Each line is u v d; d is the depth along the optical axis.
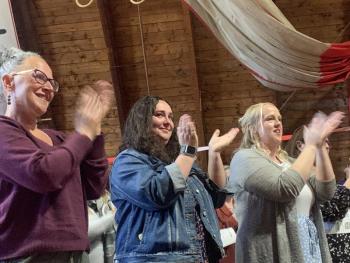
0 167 1.21
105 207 2.85
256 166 2.05
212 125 5.14
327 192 2.26
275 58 3.80
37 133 1.38
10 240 1.22
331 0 4.54
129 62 4.89
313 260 2.17
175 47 4.79
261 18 3.54
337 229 2.58
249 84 4.92
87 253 1.37
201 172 1.96
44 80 1.31
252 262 2.07
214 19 3.71
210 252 1.83
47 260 1.25
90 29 4.66
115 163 1.76
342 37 4.67
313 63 3.82
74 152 1.24
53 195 1.27
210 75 4.94
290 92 4.90
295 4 4.59
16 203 1.22
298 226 2.10
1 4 3.73
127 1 4.58
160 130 1.83
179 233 1.68
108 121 5.02
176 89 5.00
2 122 1.24
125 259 1.70
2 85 1.32
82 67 4.82
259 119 2.22
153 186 1.62
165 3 4.58
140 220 1.69
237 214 2.17
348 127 4.47
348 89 4.64
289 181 1.98
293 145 2.71
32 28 4.63
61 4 4.55
